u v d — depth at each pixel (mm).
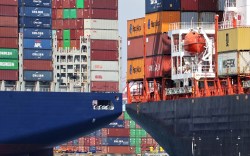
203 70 166125
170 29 172500
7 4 188125
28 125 175625
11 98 174625
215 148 159375
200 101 162375
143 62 179750
